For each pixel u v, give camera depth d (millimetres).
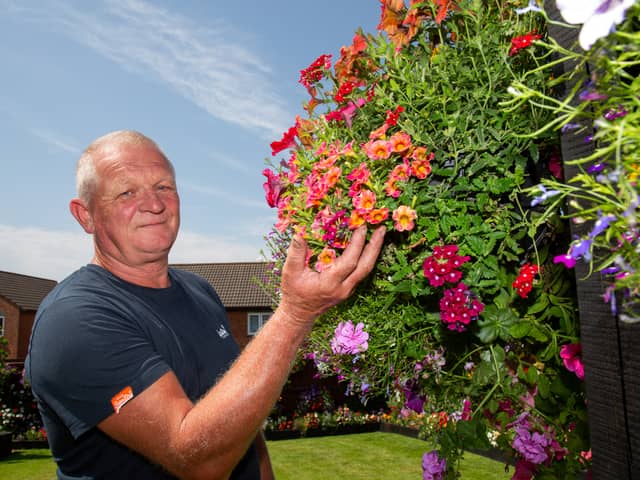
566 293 1488
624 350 802
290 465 7695
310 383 11484
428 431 1945
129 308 1462
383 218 1379
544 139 1428
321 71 2016
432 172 1485
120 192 1571
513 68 1525
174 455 1137
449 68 1603
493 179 1430
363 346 1631
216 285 22797
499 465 6598
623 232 676
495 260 1417
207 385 1574
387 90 1756
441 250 1364
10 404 10656
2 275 25453
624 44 622
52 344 1265
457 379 1675
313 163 1794
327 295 1208
